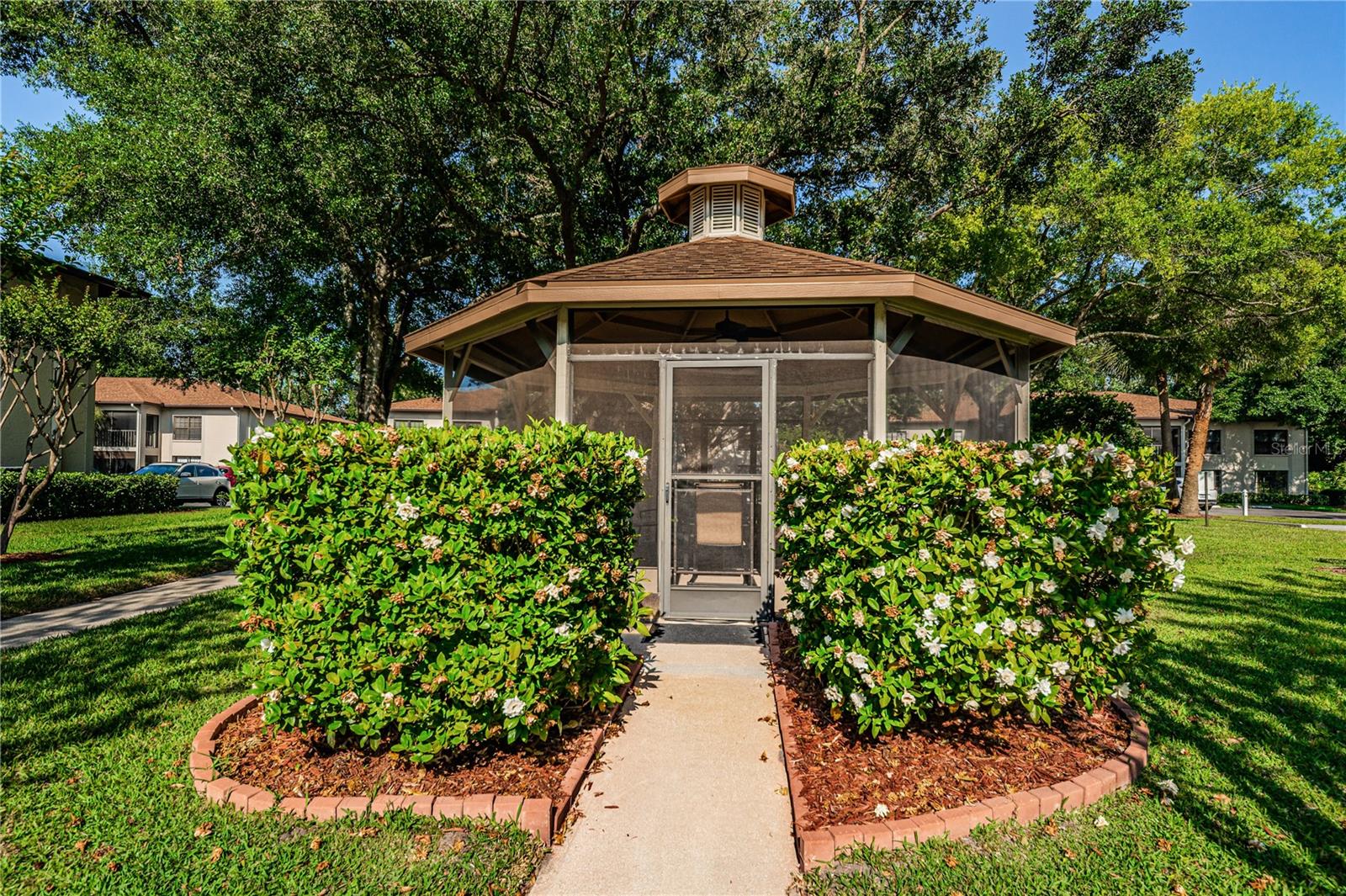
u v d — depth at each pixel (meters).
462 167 12.18
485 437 3.06
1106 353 17.33
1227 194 13.43
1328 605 6.32
